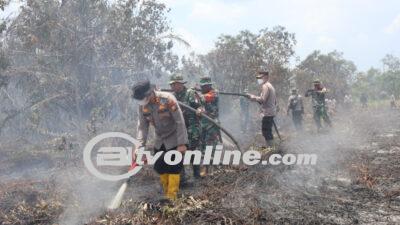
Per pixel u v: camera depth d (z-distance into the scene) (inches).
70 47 387.5
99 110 359.9
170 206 182.2
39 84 370.3
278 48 605.3
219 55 589.9
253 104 577.6
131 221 172.7
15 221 181.2
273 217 174.6
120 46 417.4
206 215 177.0
